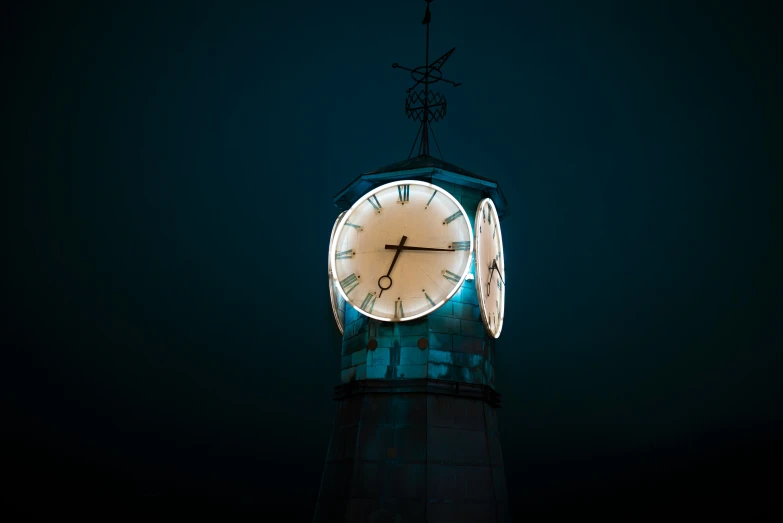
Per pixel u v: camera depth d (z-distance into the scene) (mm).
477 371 17844
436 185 18938
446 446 16875
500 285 19953
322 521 17062
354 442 17141
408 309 17562
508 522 17500
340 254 18438
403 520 15984
